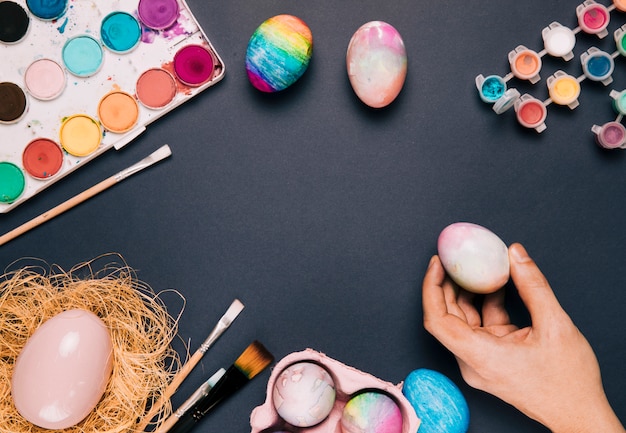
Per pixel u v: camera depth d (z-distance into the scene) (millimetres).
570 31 1161
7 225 1160
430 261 1122
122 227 1170
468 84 1179
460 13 1177
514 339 1035
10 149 1140
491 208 1179
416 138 1177
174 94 1144
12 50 1136
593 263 1182
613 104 1176
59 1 1135
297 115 1171
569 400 1019
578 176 1184
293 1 1167
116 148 1146
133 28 1143
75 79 1144
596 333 1177
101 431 1095
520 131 1180
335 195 1174
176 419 1121
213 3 1164
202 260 1170
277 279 1170
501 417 1161
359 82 1086
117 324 1104
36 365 1008
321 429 1073
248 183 1172
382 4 1171
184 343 1164
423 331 1167
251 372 1125
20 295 1157
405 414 1027
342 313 1169
